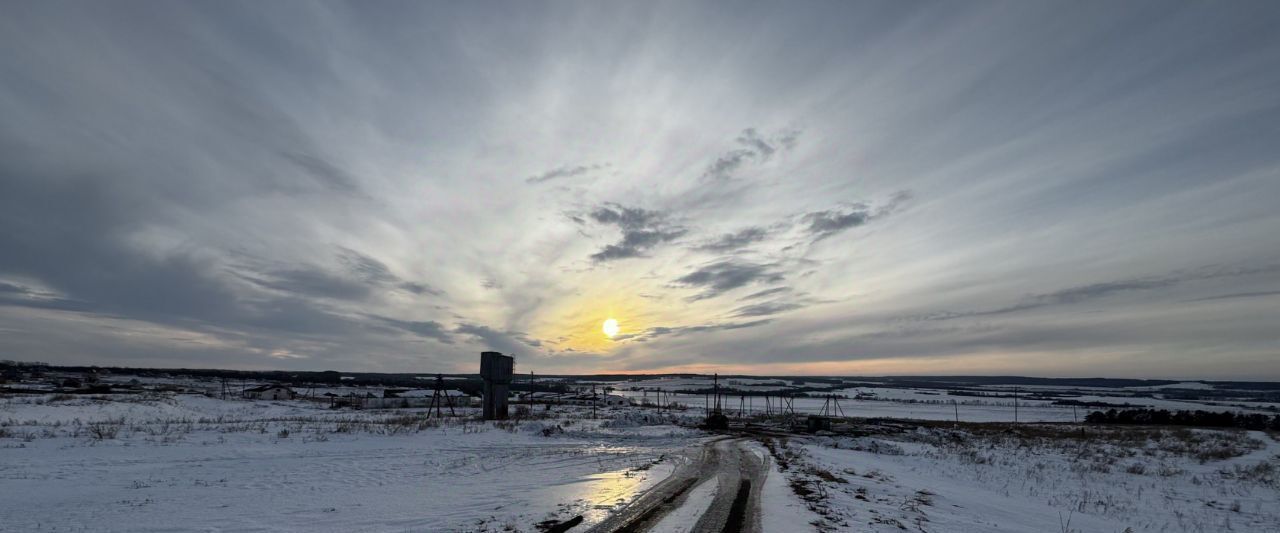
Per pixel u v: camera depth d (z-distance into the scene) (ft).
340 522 32.94
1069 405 455.63
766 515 36.32
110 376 457.27
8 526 32.07
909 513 39.52
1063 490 63.72
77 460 59.11
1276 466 90.07
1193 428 188.24
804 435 130.72
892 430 154.71
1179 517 50.98
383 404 221.66
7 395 161.79
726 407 338.34
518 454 70.64
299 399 263.90
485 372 153.79
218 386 355.15
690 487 46.75
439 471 54.70
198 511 35.81
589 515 35.14
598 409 234.99
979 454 99.55
